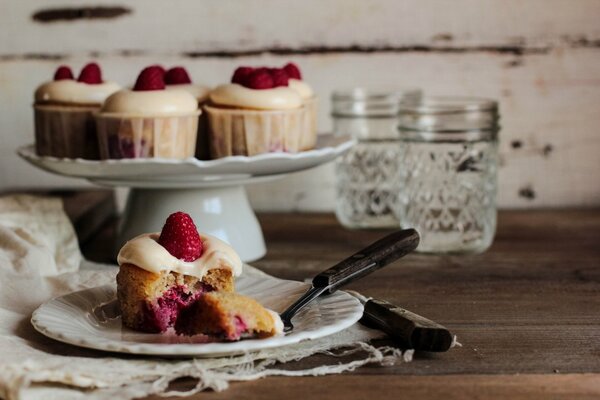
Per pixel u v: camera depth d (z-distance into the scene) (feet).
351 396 2.58
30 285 3.08
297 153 3.31
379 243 3.08
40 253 3.21
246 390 2.60
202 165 3.22
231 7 4.10
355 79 4.13
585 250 3.60
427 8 4.09
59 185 4.18
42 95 3.56
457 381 2.64
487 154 3.60
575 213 4.11
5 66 4.14
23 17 4.11
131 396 2.57
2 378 2.56
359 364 2.69
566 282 3.28
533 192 4.18
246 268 3.25
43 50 4.13
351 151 3.92
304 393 2.59
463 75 4.12
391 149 3.92
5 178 4.18
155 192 3.42
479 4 4.09
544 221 3.99
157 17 4.11
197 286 2.86
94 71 3.60
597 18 4.09
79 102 3.52
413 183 3.64
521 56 4.11
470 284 3.26
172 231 2.85
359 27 4.10
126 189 4.17
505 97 4.13
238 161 3.23
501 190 4.18
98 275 3.16
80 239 3.66
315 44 4.11
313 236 3.81
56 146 3.55
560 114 4.14
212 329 2.68
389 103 3.92
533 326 2.94
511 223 3.96
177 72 3.61
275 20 4.10
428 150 3.61
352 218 3.91
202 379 2.60
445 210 3.61
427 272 3.38
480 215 3.59
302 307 2.87
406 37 4.10
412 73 4.12
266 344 2.64
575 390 2.60
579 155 4.16
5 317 2.92
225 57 4.12
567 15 4.09
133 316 2.83
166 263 2.82
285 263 3.48
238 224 3.47
